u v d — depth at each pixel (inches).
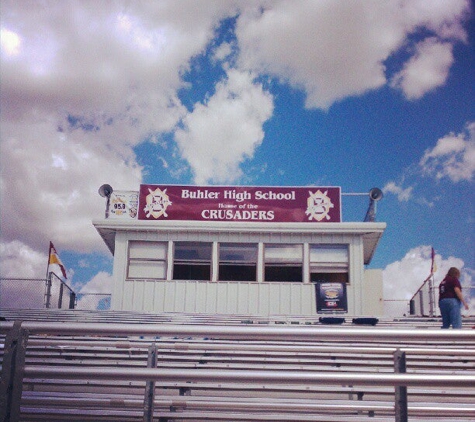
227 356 290.2
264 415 169.2
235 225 702.5
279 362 279.1
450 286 406.9
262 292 687.7
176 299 692.1
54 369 121.4
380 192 733.9
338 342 310.7
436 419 168.1
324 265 698.2
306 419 166.9
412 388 219.8
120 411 166.2
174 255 707.4
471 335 115.3
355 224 696.4
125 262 703.7
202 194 747.4
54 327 121.8
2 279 616.1
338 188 740.7
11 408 119.4
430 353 159.2
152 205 741.9
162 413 167.2
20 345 121.7
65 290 675.4
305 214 735.1
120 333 122.2
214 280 695.7
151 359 152.3
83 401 161.0
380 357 286.4
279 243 707.4
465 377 115.1
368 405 160.7
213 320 483.2
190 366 257.4
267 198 743.7
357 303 678.5
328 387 220.2
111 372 121.0
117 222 708.7
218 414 166.9
